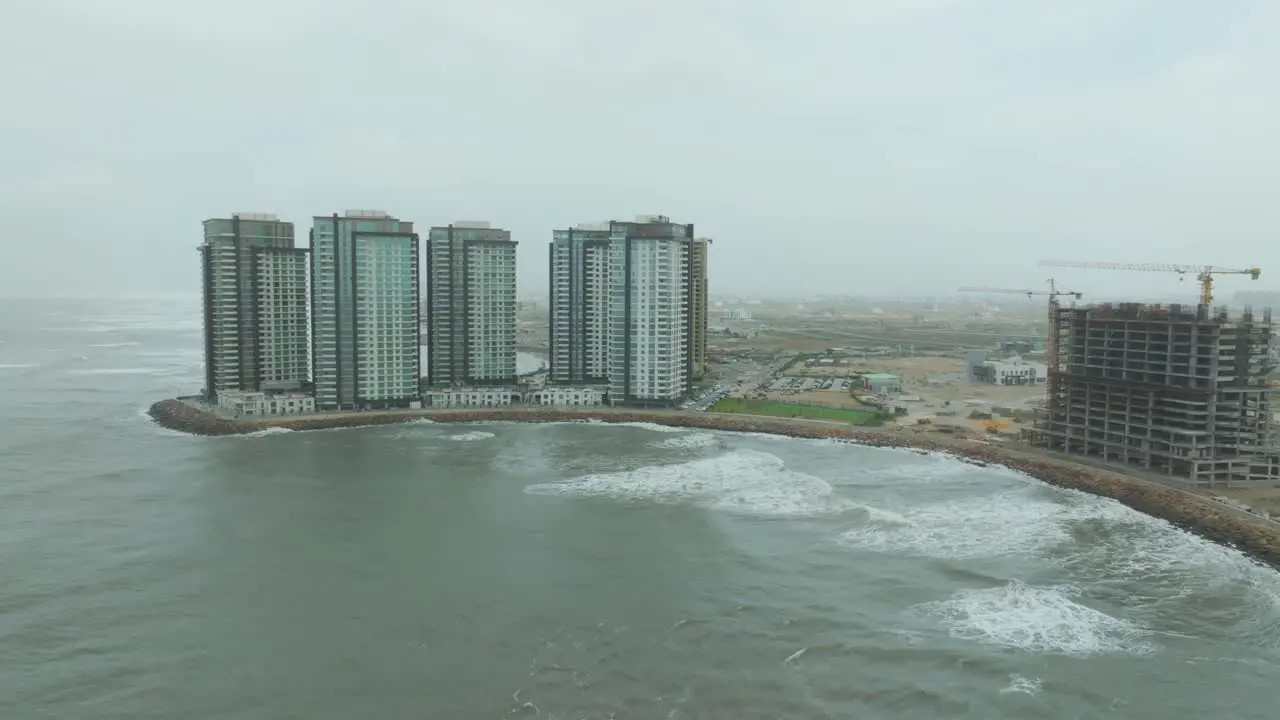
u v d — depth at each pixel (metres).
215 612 150.88
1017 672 128.38
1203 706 119.38
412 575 167.62
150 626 145.50
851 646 136.38
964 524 197.25
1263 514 194.50
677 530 193.62
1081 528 194.62
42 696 124.00
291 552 180.62
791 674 128.38
